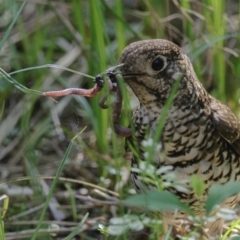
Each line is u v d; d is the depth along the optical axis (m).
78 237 9.34
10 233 9.02
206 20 10.73
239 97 10.80
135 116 7.86
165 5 11.62
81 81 11.59
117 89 7.51
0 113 8.62
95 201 9.16
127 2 12.52
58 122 11.12
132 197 6.12
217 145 7.81
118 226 6.82
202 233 7.54
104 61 10.05
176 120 7.64
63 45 12.02
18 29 12.02
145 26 11.61
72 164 10.70
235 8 12.45
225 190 6.12
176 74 7.50
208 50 11.13
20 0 11.94
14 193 9.95
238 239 6.70
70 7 11.89
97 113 10.21
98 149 10.34
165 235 7.36
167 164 7.75
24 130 10.19
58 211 9.77
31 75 11.49
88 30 11.67
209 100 7.96
